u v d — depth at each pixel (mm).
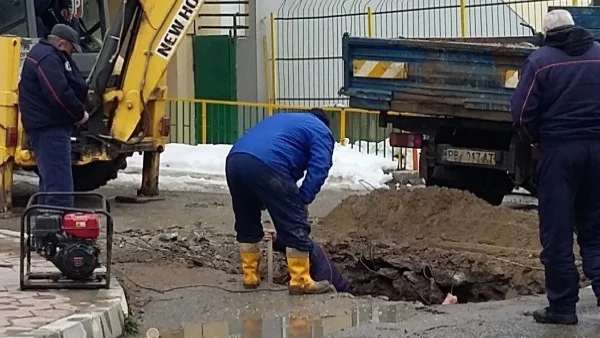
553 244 7160
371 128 20578
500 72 11867
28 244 7645
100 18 15781
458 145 13156
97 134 13492
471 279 9531
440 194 11312
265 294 8305
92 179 14531
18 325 6270
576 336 6910
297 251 8234
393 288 9992
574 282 7188
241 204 8352
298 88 22469
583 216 7336
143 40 13695
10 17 14250
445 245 10391
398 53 12578
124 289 8102
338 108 20188
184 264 9609
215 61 22625
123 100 13648
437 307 8023
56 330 6121
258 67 22688
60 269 7523
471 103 12062
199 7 13922
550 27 7188
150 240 10820
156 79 13789
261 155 8078
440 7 20094
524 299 8406
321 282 8438
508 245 10406
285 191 8086
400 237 10812
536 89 7086
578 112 7031
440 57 12281
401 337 6883
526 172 12508
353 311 7758
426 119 13211
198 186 16781
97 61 13461
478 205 11164
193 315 7582
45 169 9312
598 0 15039
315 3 22516
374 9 22000
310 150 8172
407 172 17391
